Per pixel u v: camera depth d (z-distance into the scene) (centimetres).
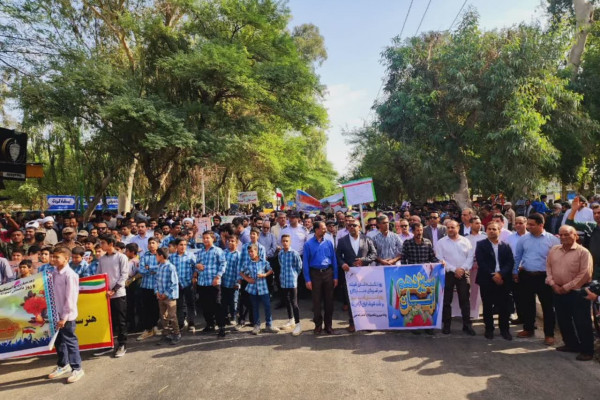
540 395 455
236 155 1909
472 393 464
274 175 3353
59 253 576
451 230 695
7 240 1043
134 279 771
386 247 812
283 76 1675
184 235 927
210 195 3434
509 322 720
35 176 988
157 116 1409
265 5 1798
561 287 563
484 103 1444
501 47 1436
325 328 718
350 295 722
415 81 1507
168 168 1797
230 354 623
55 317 568
